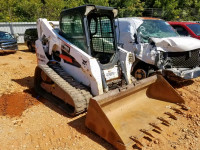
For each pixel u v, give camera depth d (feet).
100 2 70.69
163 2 75.15
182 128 12.18
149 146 10.44
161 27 22.41
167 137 11.30
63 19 15.35
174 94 14.29
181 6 81.15
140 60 19.24
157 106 14.08
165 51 18.15
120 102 12.99
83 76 14.20
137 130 11.33
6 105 15.16
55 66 16.11
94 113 10.87
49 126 12.31
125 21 21.30
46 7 76.07
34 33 44.47
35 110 14.48
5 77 22.45
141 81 13.71
